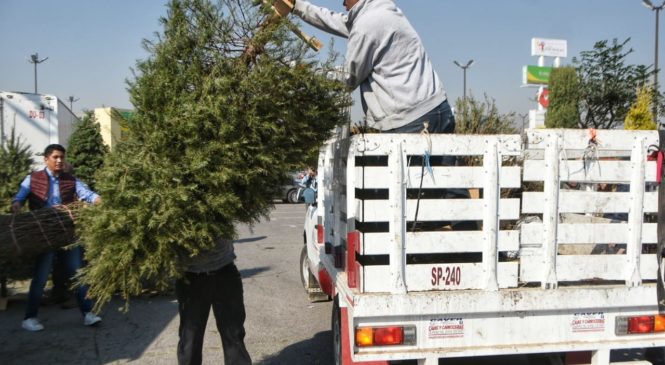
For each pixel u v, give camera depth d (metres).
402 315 2.97
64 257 5.68
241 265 9.34
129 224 2.72
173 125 2.76
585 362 3.20
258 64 2.90
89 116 7.94
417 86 3.63
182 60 2.88
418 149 3.03
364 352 2.96
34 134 11.85
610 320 3.14
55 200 5.61
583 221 3.91
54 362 4.77
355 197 3.18
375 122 3.72
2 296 6.52
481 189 3.23
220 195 2.83
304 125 3.01
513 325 3.06
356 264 3.10
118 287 2.87
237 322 3.44
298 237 12.80
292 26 2.98
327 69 3.09
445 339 3.02
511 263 3.09
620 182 3.16
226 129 2.76
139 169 2.75
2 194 6.19
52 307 6.57
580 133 3.11
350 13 3.77
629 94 12.07
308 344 5.22
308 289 6.84
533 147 3.08
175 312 6.30
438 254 3.20
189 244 2.82
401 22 3.64
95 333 5.57
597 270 3.15
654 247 3.23
